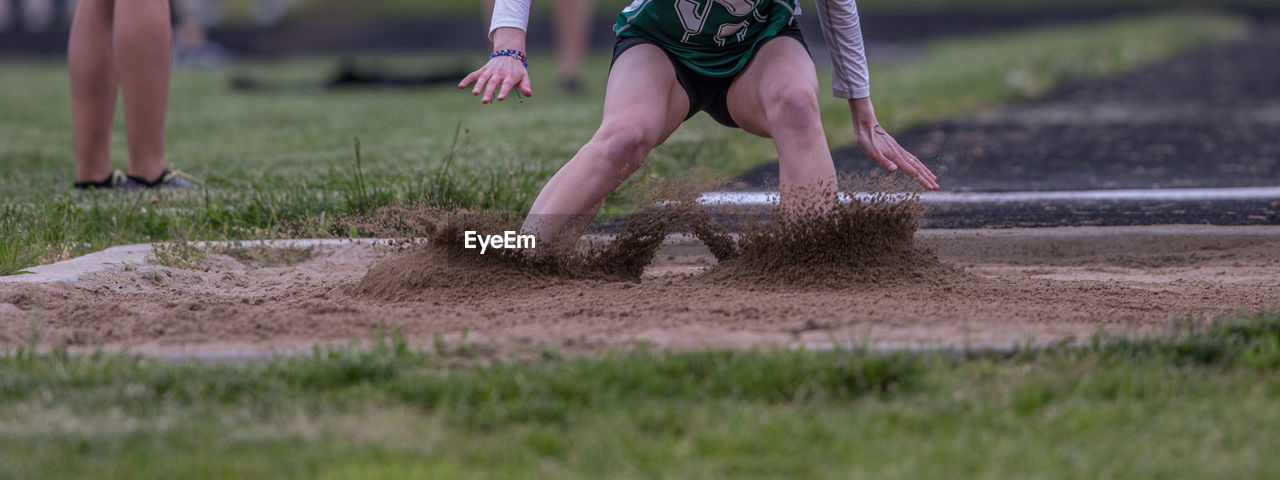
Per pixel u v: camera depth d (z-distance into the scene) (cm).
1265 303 518
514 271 548
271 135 1322
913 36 3966
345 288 569
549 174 888
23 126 1559
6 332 453
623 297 516
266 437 326
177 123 1500
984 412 341
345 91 2091
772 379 365
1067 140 1305
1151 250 723
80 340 450
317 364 386
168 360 409
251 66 3181
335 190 842
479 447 320
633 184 843
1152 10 4653
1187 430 327
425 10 4891
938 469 302
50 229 715
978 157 1162
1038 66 2328
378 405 355
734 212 581
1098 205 846
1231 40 3538
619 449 317
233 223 765
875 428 330
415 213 664
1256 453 312
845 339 428
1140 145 1256
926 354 398
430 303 522
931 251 586
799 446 317
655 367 378
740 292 526
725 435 324
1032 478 296
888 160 584
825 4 567
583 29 1911
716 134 1156
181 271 617
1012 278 592
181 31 3253
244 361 410
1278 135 1329
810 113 538
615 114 541
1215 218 796
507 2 534
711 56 563
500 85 521
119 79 857
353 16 4834
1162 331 440
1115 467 302
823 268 540
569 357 402
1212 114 1595
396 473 297
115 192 845
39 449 317
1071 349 404
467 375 377
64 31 4619
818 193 535
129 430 331
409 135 1250
